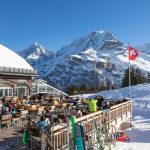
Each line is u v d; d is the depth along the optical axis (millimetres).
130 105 33594
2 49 42719
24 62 42656
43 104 27531
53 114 20141
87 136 17000
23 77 39281
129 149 21547
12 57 41312
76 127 14953
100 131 19406
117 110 26844
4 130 18891
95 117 19562
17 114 20906
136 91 68000
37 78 42406
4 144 15648
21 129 18531
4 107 21359
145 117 42625
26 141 14883
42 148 13664
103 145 18969
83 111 22500
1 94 35719
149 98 57312
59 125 15930
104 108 23750
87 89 111875
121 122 28656
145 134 28812
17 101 27516
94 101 22188
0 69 35531
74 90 96500
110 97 67000
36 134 14867
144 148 22328
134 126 33469
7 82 36688
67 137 15117
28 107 23453
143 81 118188
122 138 24375
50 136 14016
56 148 14633
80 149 14828
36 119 20766
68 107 25797
